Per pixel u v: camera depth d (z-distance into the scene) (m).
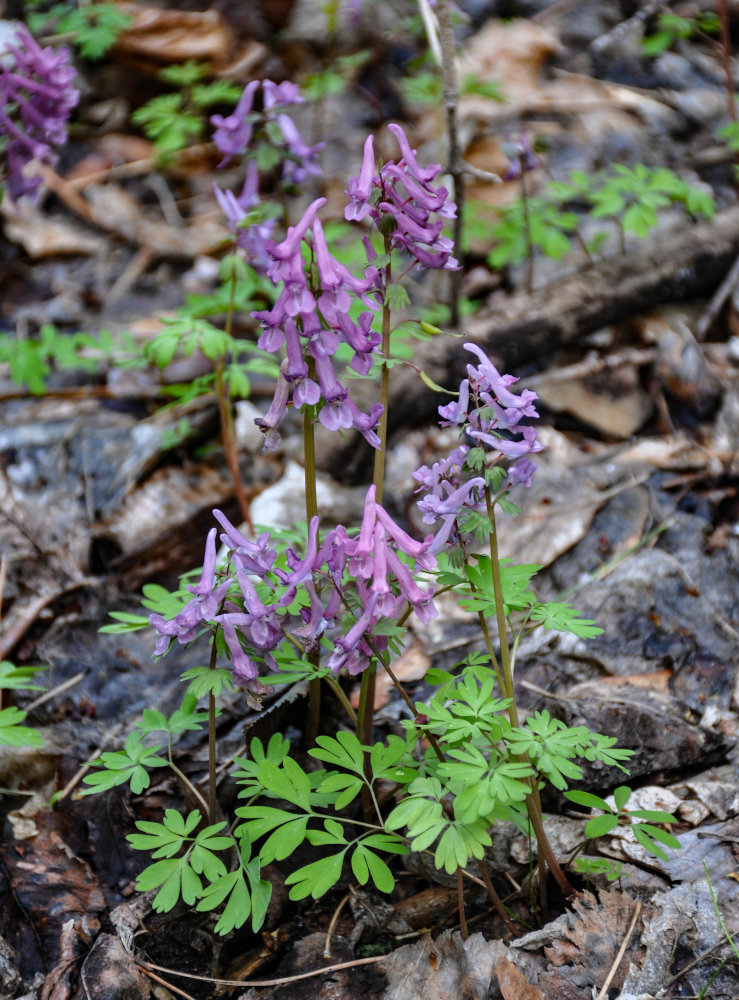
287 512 0.64
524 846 0.51
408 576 0.46
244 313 0.78
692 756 0.53
